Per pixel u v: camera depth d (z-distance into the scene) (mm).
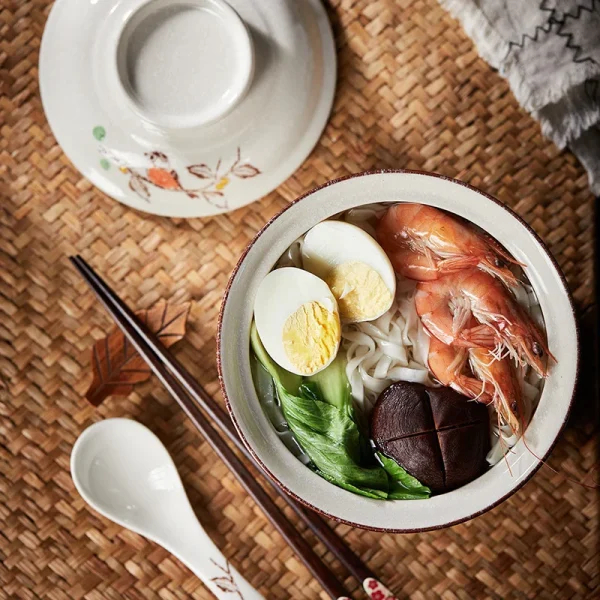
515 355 681
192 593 754
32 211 762
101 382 750
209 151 727
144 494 751
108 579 754
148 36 709
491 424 688
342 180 666
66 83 730
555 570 748
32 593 751
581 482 750
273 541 754
